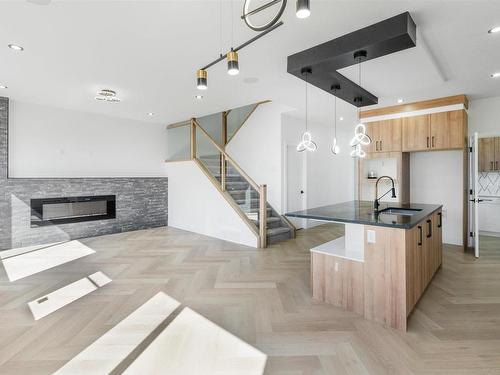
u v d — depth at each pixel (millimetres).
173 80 4035
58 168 5793
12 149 5230
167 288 3316
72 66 3539
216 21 2508
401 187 5371
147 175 7168
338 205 4121
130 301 2977
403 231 2428
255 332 2395
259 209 5227
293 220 6516
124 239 5781
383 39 2461
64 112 5855
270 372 1914
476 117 5012
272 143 6316
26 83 4207
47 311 2754
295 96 4766
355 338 2309
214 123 7129
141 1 2217
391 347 2188
